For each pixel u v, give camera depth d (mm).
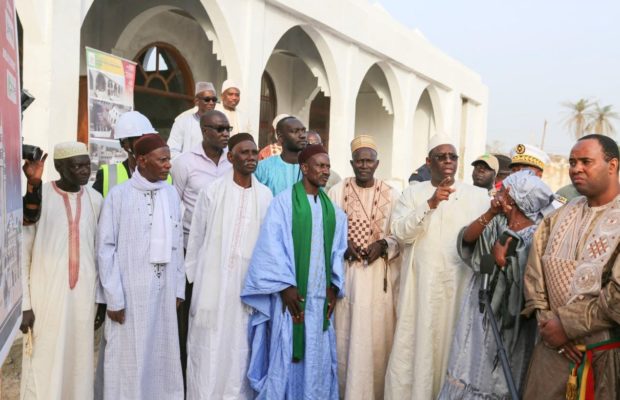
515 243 2789
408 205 3520
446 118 15516
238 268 3377
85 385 3002
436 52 14477
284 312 3279
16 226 1639
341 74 10266
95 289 3080
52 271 2893
